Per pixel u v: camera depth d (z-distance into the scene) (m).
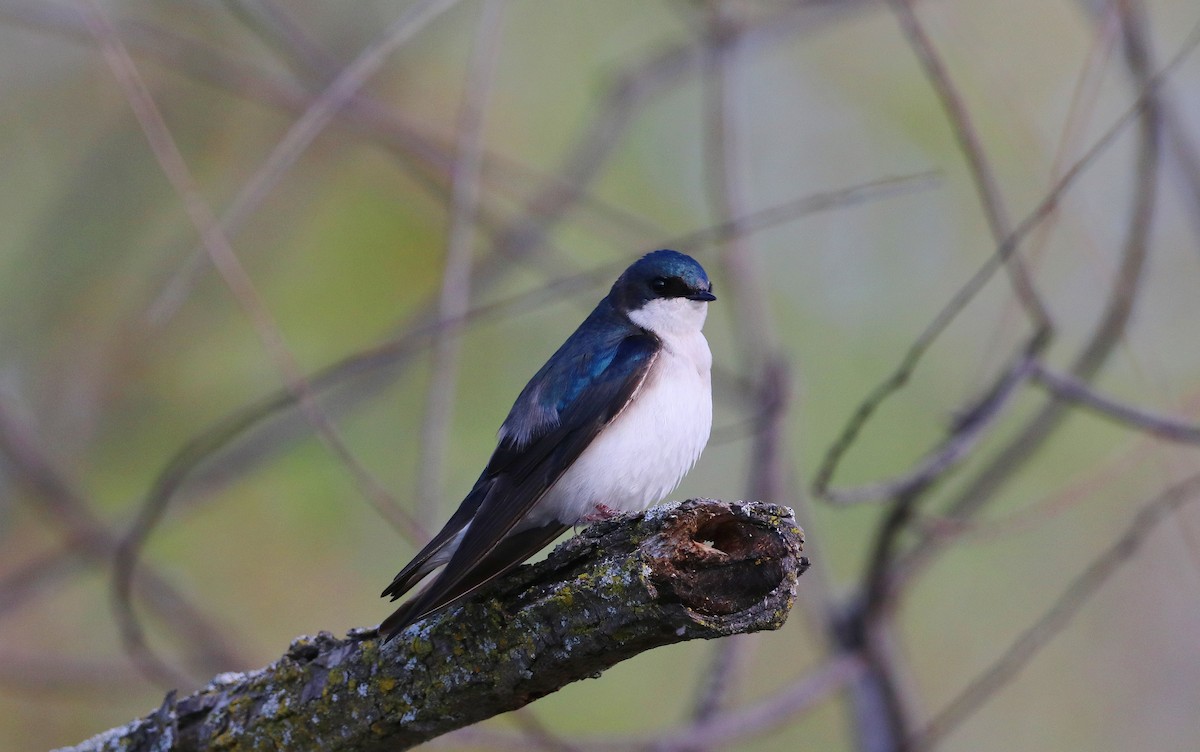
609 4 13.29
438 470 7.46
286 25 10.41
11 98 13.09
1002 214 7.76
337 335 12.36
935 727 9.25
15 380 12.67
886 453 12.66
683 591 4.95
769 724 9.05
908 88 13.62
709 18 10.61
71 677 11.34
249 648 11.53
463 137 8.07
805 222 13.69
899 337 13.21
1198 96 13.11
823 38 13.88
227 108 12.92
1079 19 12.86
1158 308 13.29
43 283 12.89
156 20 12.70
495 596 5.33
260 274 12.54
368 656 5.65
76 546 11.50
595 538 5.21
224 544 12.36
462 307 7.89
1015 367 8.41
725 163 10.24
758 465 9.61
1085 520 13.55
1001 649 13.44
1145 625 13.59
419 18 7.80
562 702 12.46
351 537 12.51
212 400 12.53
